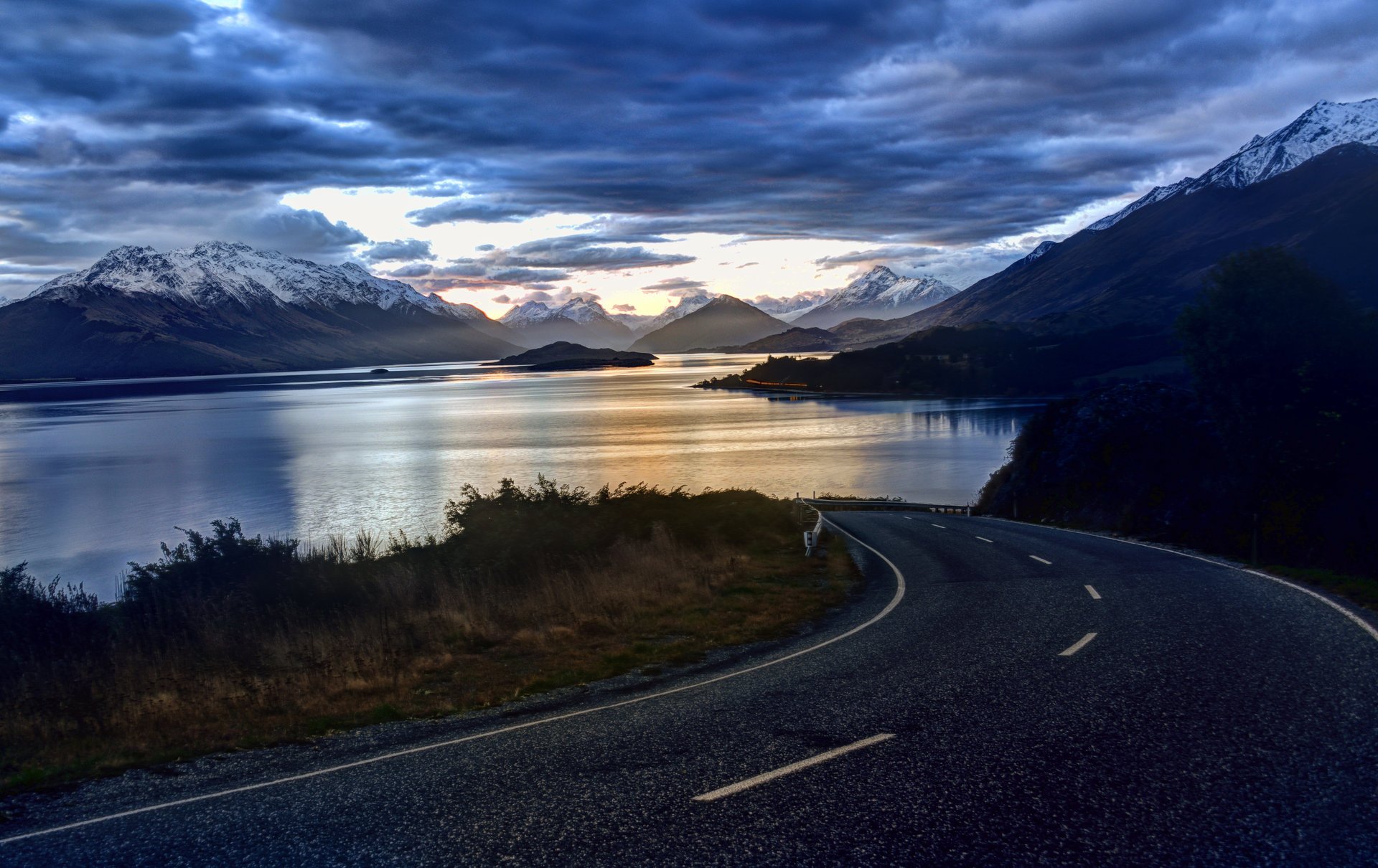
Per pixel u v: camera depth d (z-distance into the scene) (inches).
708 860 214.7
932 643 470.3
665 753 298.8
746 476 2987.2
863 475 2984.7
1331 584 615.5
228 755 328.5
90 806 275.6
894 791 255.1
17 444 4584.2
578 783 271.0
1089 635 467.5
